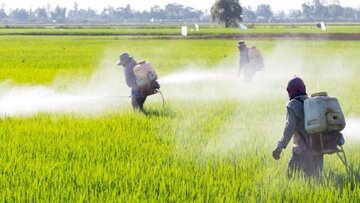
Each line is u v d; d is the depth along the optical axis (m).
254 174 8.98
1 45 66.88
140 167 9.43
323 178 8.64
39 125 13.80
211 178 8.56
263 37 82.31
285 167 9.57
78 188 8.23
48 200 7.71
